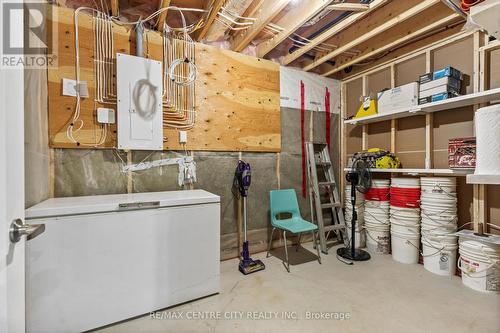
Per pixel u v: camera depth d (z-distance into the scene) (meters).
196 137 2.51
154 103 2.23
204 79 2.55
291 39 2.87
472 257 2.06
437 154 2.62
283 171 3.13
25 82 1.48
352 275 2.32
